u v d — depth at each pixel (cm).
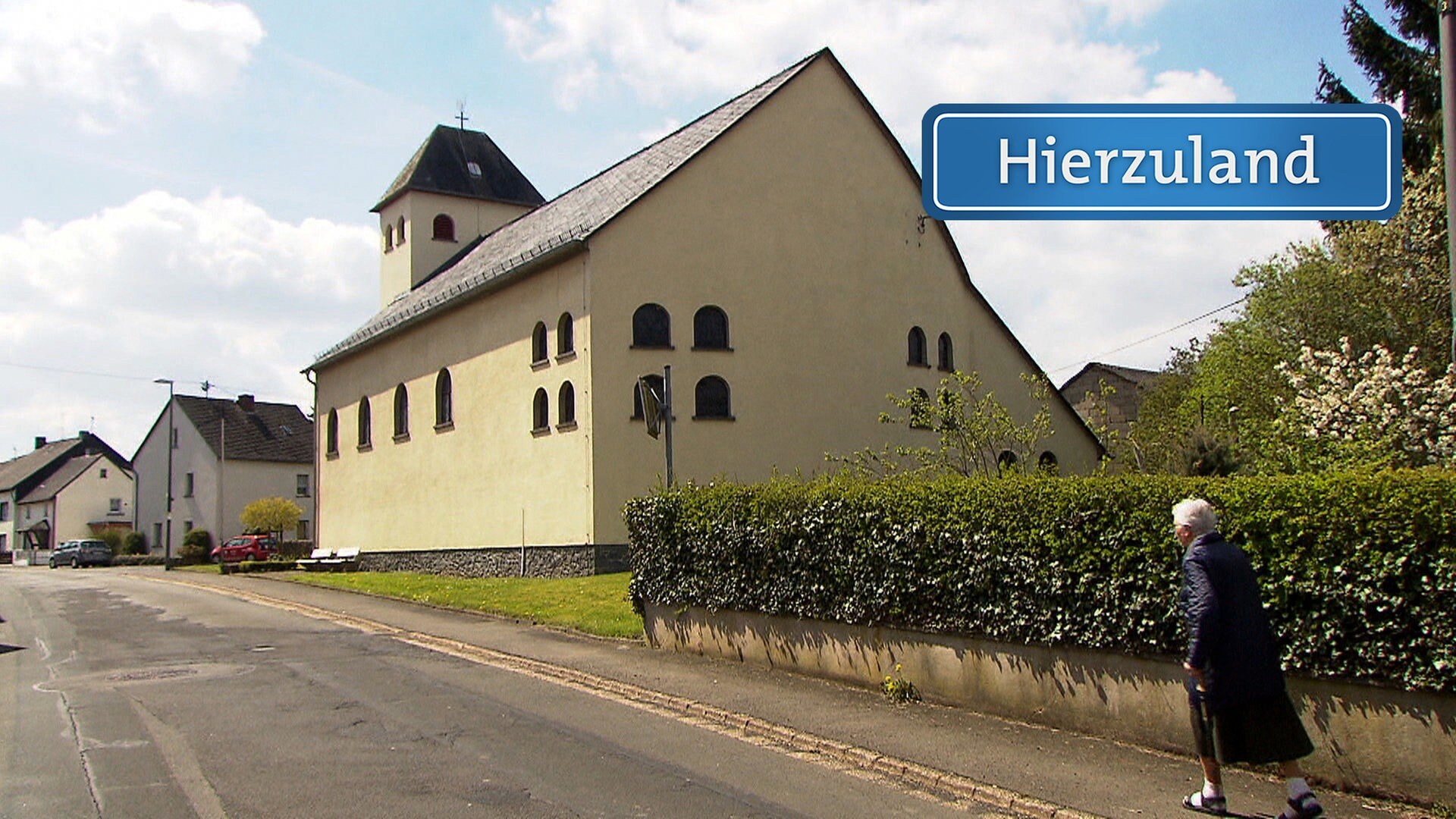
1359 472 709
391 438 3397
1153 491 807
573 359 2475
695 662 1272
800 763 836
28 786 759
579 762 831
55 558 5909
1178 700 804
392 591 2312
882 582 1041
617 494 2416
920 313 2909
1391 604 667
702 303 2556
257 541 5128
